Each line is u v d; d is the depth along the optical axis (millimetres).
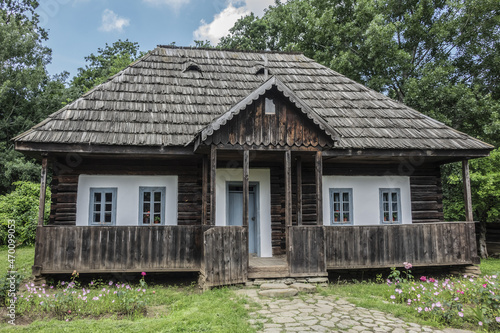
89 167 10164
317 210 8742
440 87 18281
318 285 8344
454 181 14039
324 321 6004
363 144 9789
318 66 14305
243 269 8156
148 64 12555
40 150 8453
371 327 5801
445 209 15742
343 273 9922
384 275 9992
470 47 20047
